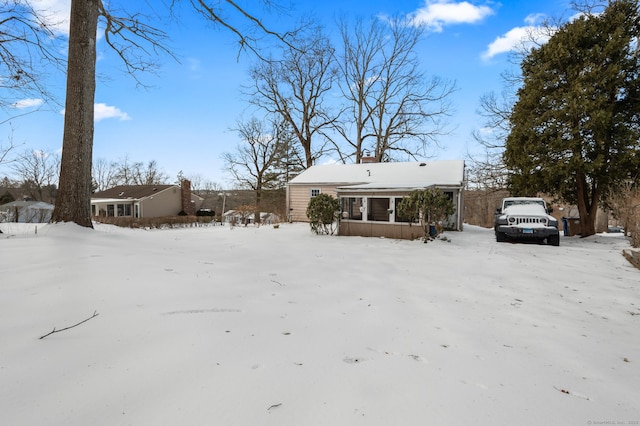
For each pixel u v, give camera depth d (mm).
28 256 4770
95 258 4914
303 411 1758
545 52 13086
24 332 2500
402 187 11664
